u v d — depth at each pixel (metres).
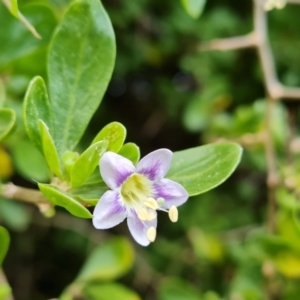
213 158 0.07
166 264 0.17
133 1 0.16
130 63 0.17
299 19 0.17
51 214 0.07
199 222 0.17
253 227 0.16
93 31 0.07
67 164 0.07
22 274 0.19
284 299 0.12
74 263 0.20
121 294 0.12
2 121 0.07
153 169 0.07
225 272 0.15
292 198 0.12
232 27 0.17
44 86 0.07
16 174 0.17
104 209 0.06
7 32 0.09
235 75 0.18
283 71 0.18
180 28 0.17
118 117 0.20
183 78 0.19
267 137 0.12
